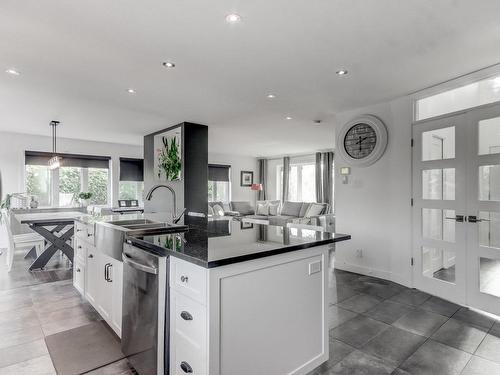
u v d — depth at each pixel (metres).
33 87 3.27
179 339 1.54
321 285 1.94
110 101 3.78
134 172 7.45
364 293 3.30
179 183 5.12
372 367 1.94
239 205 9.34
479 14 1.91
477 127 2.82
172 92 3.46
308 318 1.85
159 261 1.59
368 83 3.15
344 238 2.02
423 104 3.40
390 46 2.35
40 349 2.17
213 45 2.35
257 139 6.72
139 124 5.15
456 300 3.00
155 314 1.59
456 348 2.18
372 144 3.85
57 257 5.00
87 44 2.32
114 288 2.17
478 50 2.41
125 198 7.34
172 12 1.90
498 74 2.69
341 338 2.32
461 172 2.96
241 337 1.48
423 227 3.36
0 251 5.44
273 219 7.73
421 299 3.13
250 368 1.52
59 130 5.63
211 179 9.33
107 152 7.05
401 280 3.58
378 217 3.83
